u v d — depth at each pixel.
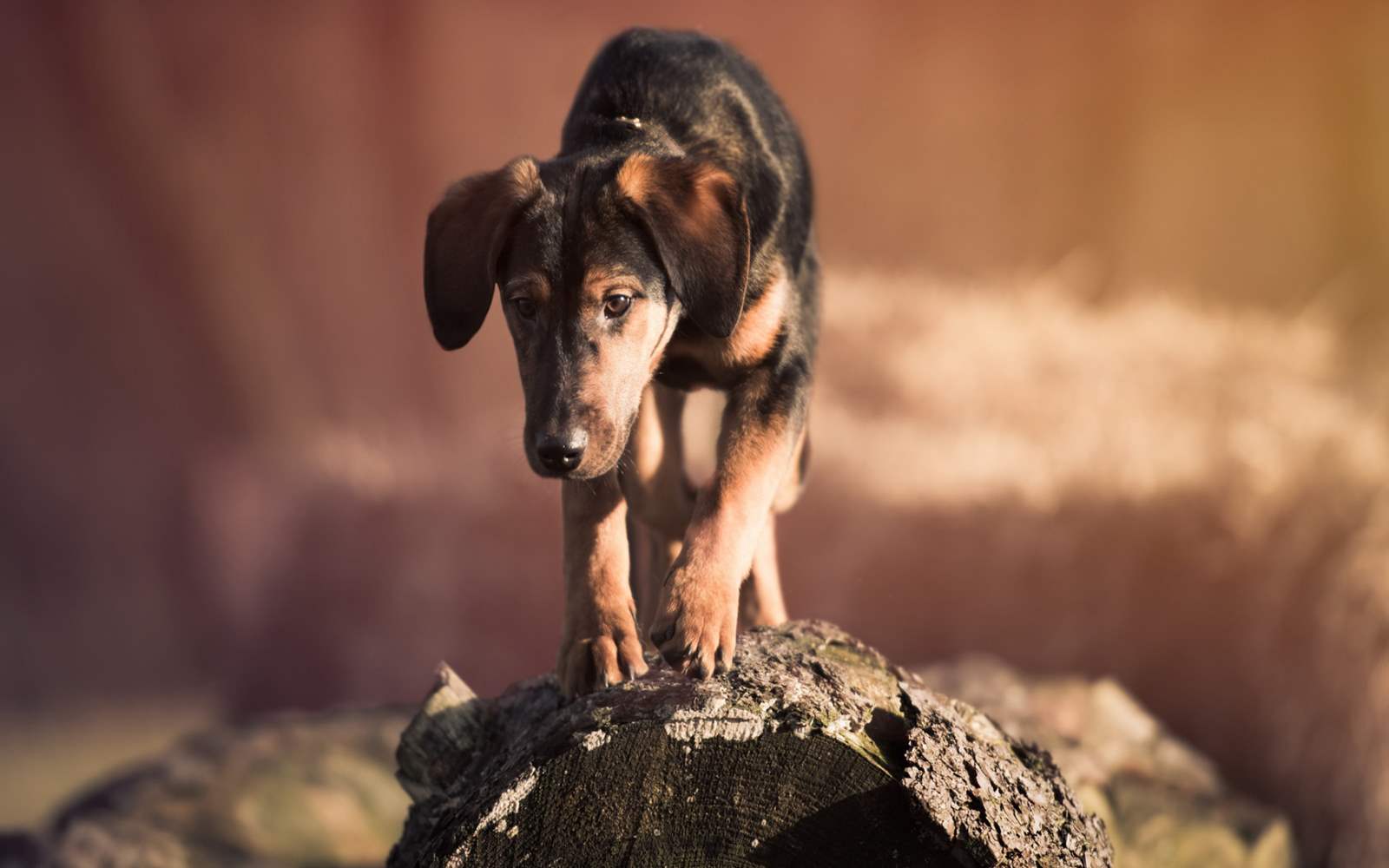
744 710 3.23
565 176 3.93
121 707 15.41
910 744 3.31
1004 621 11.55
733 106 4.46
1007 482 12.33
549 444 3.62
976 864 3.16
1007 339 15.22
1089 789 6.38
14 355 18.36
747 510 3.84
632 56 4.52
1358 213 18.34
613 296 3.81
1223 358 14.40
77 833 7.52
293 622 14.34
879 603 12.20
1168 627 10.77
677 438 5.07
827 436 14.02
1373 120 18.39
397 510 14.88
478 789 3.37
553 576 13.60
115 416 18.34
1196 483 11.32
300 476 16.16
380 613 14.05
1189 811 7.03
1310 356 14.77
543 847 3.19
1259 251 18.73
